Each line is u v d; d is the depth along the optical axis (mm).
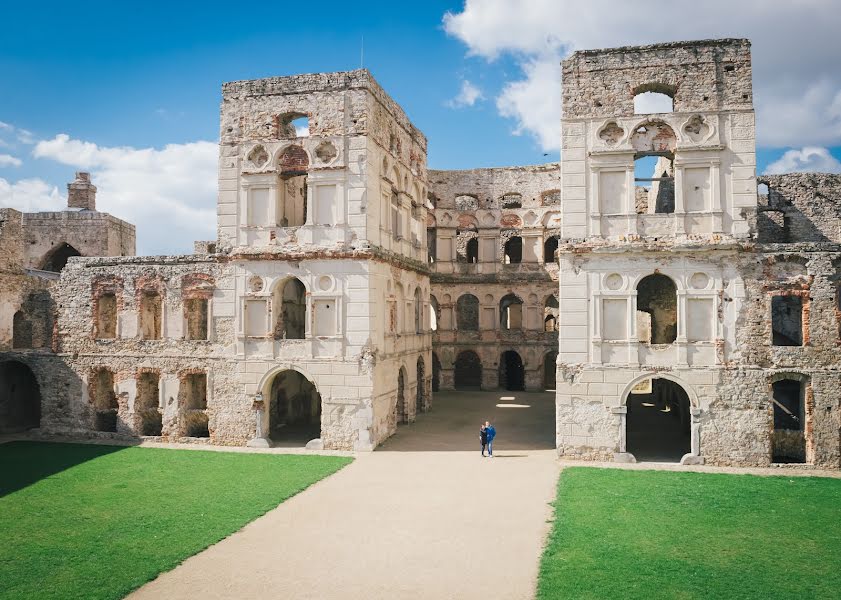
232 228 33469
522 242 55406
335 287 32031
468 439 34250
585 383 28922
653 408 45250
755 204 27906
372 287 32062
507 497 23250
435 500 22953
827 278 27234
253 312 33125
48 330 41750
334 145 32344
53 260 55062
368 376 31562
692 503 22109
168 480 25625
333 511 21719
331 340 32000
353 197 32094
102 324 36000
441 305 55812
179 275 34125
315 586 15750
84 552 17922
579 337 29031
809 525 19859
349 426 31703
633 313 28641
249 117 33500
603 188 29250
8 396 37562
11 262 38375
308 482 25281
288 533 19547
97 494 23625
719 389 27938
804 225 37594
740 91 28281
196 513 21359
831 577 16000
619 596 14953
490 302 55375
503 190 55375
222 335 33344
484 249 55625
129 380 34625
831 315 27188
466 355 60219
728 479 25422
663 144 29250
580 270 29109
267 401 33125
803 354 27422
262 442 32406
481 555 17703
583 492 23531
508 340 55094
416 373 41469
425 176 44625
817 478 25531
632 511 21266
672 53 28828
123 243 56219
